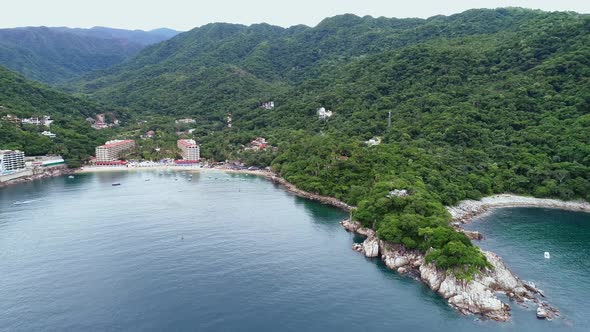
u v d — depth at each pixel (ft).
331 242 576.61
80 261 509.76
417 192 634.02
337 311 395.34
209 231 621.72
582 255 523.70
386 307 401.49
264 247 555.69
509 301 403.95
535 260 506.48
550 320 373.61
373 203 619.67
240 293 428.97
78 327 370.73
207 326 372.17
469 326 368.68
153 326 372.38
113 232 618.03
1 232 623.36
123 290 436.35
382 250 520.42
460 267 425.69
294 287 441.68
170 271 479.82
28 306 405.18
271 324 375.04
